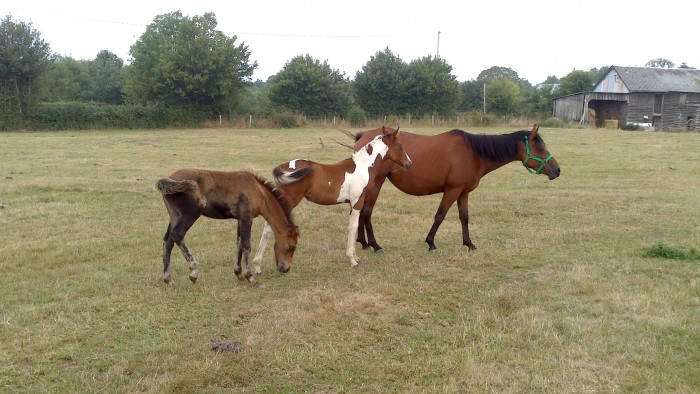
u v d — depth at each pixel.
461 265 7.23
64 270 6.69
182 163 16.94
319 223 9.49
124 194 11.44
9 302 5.62
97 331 5.00
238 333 5.03
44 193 11.37
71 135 29.86
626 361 4.50
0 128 33.22
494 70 88.50
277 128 39.56
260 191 6.28
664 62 103.62
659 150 21.80
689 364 4.45
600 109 46.16
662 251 7.52
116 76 58.66
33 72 33.59
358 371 4.34
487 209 10.72
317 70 46.03
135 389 4.01
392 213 10.41
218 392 4.00
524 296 5.99
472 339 4.94
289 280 6.59
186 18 40.72
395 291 6.11
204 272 6.79
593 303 5.82
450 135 7.80
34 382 4.11
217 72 39.94
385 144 7.43
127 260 7.18
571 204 11.22
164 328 5.12
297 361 4.45
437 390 4.05
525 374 4.28
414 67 47.59
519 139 7.96
